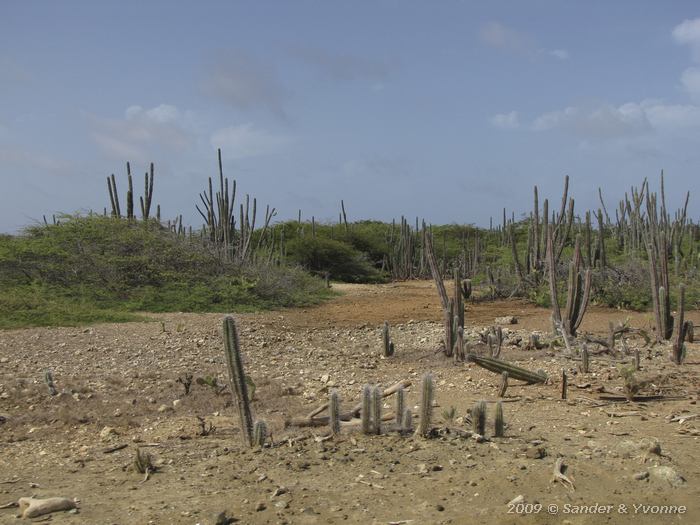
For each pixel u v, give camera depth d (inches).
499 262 1131.3
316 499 195.3
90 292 713.6
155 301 717.3
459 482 205.9
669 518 183.2
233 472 219.0
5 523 182.5
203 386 343.0
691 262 940.6
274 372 387.2
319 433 260.1
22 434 277.3
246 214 960.3
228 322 245.6
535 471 212.8
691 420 272.2
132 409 306.5
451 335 409.4
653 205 889.5
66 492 206.1
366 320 640.4
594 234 1208.8
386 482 207.5
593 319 600.7
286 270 895.1
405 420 256.1
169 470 224.4
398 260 1537.9
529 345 437.7
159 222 852.6
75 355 433.1
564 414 283.7
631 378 307.4
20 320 571.2
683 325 390.6
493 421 273.7
